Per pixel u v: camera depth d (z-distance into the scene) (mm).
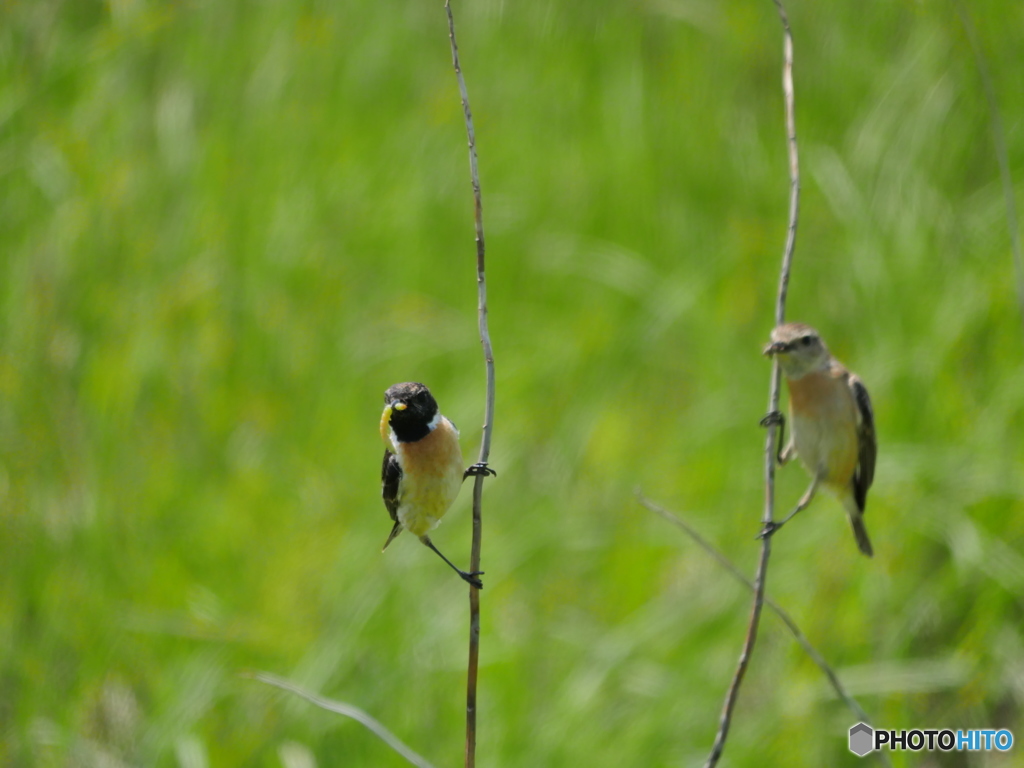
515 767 10078
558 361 14125
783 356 8688
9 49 17219
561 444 13281
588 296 15125
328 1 18562
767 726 10328
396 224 15742
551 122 17266
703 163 16500
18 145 16219
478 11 18500
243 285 14750
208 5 17922
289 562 12039
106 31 17469
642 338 14117
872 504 11742
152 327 14141
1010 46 16000
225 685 10852
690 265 15102
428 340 14547
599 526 12359
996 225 14172
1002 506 11414
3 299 14289
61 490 12617
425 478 7930
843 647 10891
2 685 11172
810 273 14773
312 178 16094
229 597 11859
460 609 11414
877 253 14258
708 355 13953
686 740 10297
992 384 12477
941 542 11383
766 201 15914
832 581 11344
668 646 11055
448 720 10578
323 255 15250
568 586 11906
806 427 8844
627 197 16047
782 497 12445
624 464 13188
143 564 12094
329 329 14531
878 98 16547
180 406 13617
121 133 16688
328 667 10766
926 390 12375
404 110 17438
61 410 13188
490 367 6918
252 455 13312
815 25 18000
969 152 15555
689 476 12836
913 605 11031
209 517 12609
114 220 15195
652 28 18531
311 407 13766
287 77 17359
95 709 11000
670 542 12141
